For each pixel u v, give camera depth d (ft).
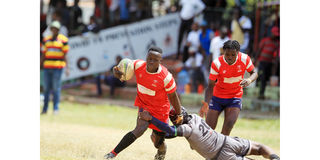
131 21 170.40
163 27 171.83
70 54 164.25
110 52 167.32
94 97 162.91
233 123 71.31
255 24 168.45
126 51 168.96
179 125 61.77
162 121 63.72
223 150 61.52
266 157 63.10
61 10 165.07
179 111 62.39
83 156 70.18
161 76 60.49
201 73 158.51
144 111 61.26
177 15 173.06
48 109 138.00
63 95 163.32
